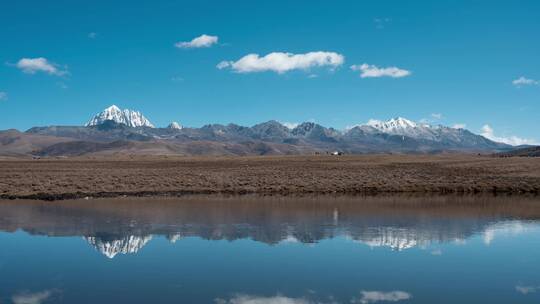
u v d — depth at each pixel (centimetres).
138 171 6612
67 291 1420
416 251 1959
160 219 2831
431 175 6216
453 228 2520
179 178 5803
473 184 5519
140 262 1764
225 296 1374
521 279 1558
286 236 2272
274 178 5984
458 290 1439
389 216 2988
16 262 1761
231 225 2594
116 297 1362
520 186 5294
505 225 2625
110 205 3650
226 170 6881
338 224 2642
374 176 6175
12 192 4597
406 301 1338
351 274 1611
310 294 1396
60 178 5575
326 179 5950
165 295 1384
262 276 1585
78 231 2402
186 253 1914
